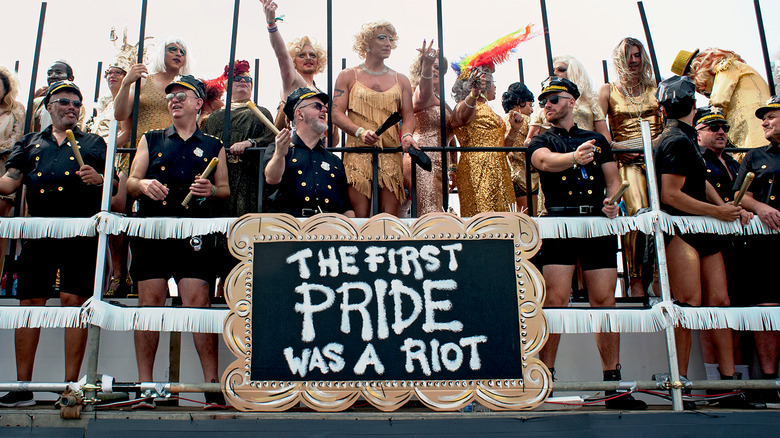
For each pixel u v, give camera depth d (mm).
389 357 2998
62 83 3779
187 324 3061
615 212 3291
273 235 3137
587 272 3543
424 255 3109
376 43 4305
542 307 3078
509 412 2934
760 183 3799
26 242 3646
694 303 3541
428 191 4523
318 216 3152
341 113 4148
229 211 4199
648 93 4629
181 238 3389
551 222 3285
